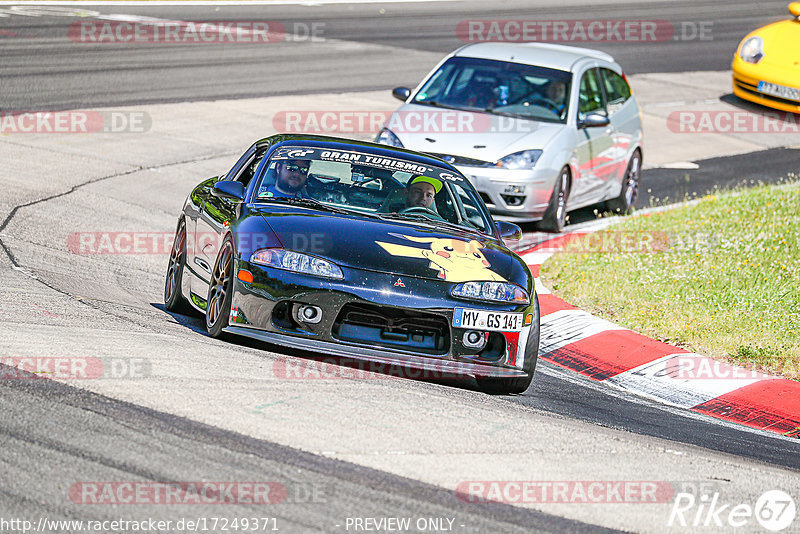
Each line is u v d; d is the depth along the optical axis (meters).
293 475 16.50
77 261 31.95
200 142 50.69
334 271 22.88
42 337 22.16
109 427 17.53
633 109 50.00
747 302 33.06
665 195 52.56
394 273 23.09
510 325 23.45
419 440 18.86
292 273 22.77
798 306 33.09
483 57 46.44
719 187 54.06
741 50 70.06
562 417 22.66
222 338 24.62
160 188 43.25
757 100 68.88
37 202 38.06
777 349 29.12
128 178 43.72
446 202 27.05
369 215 25.61
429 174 27.83
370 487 16.47
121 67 64.56
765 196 48.84
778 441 23.78
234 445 17.39
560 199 42.72
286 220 24.28
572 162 43.22
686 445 21.89
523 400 23.91
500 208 41.06
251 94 60.94
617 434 21.73
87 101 55.25
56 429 17.20
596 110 46.31
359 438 18.48
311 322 22.70
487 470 17.95
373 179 27.03
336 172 27.05
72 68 62.78
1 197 37.75
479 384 24.59
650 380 27.28
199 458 16.70
